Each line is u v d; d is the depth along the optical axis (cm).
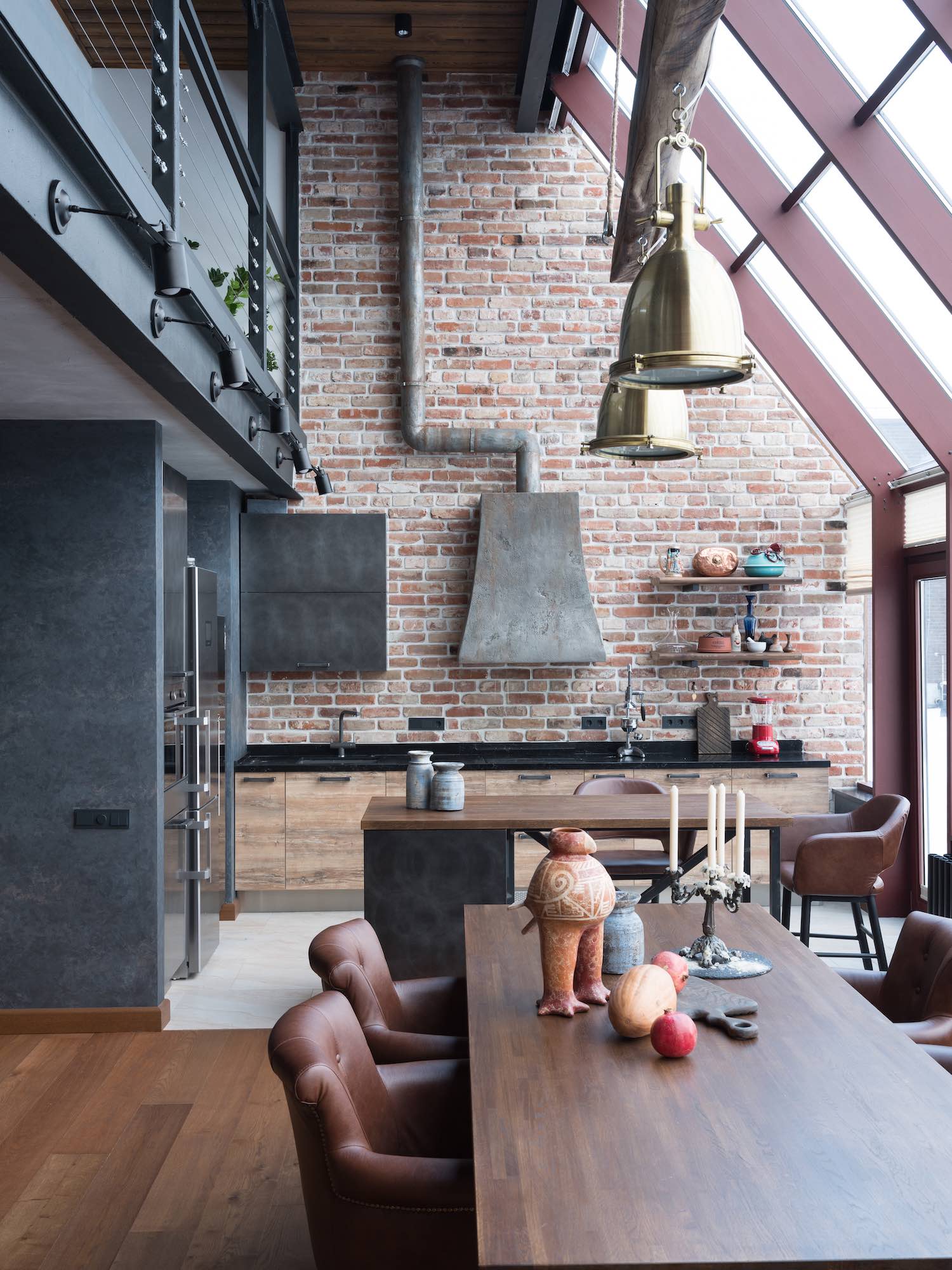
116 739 492
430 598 742
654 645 744
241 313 602
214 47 652
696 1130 204
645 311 250
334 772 692
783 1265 162
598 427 348
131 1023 494
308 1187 219
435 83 738
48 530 489
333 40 684
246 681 741
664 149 422
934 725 646
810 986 288
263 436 579
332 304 739
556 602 709
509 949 327
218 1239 327
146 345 341
